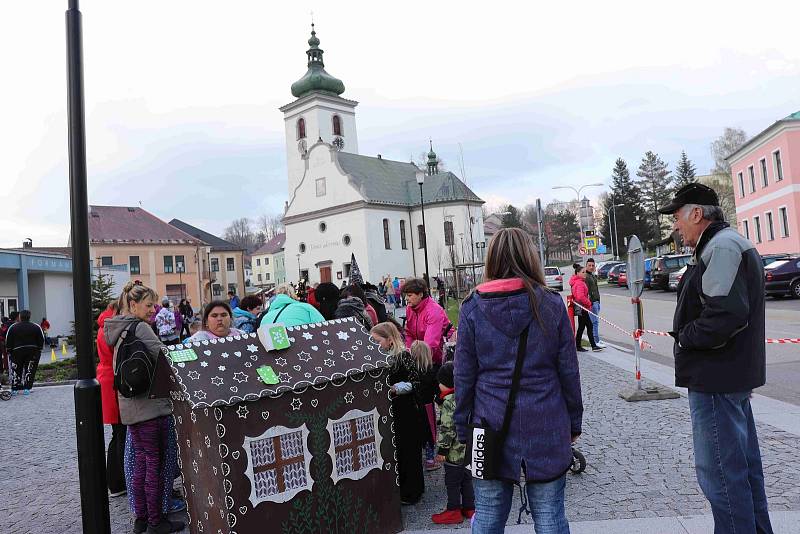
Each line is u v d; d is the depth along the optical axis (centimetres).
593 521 438
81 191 416
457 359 308
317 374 400
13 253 3106
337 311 745
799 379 916
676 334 340
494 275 308
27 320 1448
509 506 306
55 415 1101
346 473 412
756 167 4191
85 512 407
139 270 6481
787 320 1617
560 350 294
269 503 378
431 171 6688
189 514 427
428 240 5944
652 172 10062
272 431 381
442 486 562
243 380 378
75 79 423
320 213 5800
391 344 535
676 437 634
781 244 3888
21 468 729
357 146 6694
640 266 853
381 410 435
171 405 453
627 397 825
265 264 11825
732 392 325
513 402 289
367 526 420
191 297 6738
